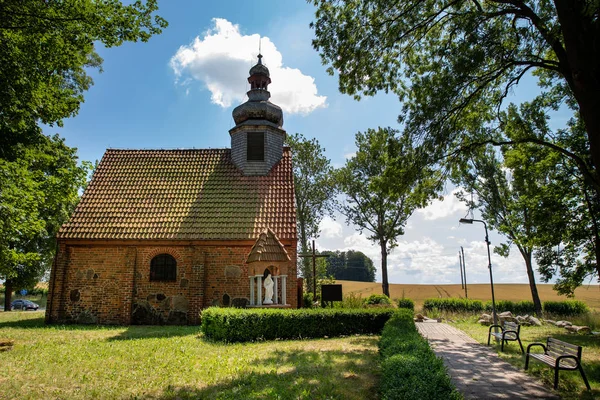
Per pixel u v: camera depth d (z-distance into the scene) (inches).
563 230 693.3
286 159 965.8
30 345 503.2
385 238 1504.7
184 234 776.9
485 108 618.8
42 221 586.6
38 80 532.7
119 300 762.2
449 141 568.4
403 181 561.9
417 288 2197.3
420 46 577.3
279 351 465.7
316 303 1018.1
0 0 428.1
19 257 589.0
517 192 1095.6
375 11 509.4
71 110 621.6
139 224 796.6
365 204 1492.4
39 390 315.0
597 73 376.5
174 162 955.3
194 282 761.0
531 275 1204.5
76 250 783.1
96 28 471.2
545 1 503.5
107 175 909.2
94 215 813.2
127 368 384.2
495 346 556.1
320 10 527.8
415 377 219.1
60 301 761.0
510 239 1107.3
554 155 668.1
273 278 716.0
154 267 780.0
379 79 561.6
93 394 306.3
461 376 372.5
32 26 455.2
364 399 289.6
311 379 339.9
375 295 1250.6
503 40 542.9
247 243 775.7
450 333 719.7
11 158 599.8
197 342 531.5
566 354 350.6
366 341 541.6
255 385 322.7
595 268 719.7
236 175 920.9
